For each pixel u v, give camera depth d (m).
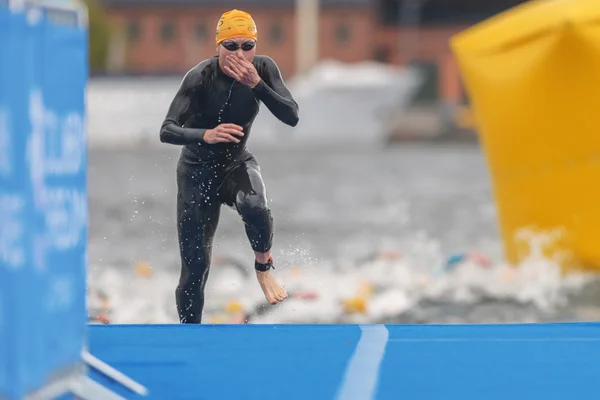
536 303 28.94
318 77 191.75
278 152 168.62
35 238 8.87
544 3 31.77
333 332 14.25
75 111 9.80
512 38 32.00
